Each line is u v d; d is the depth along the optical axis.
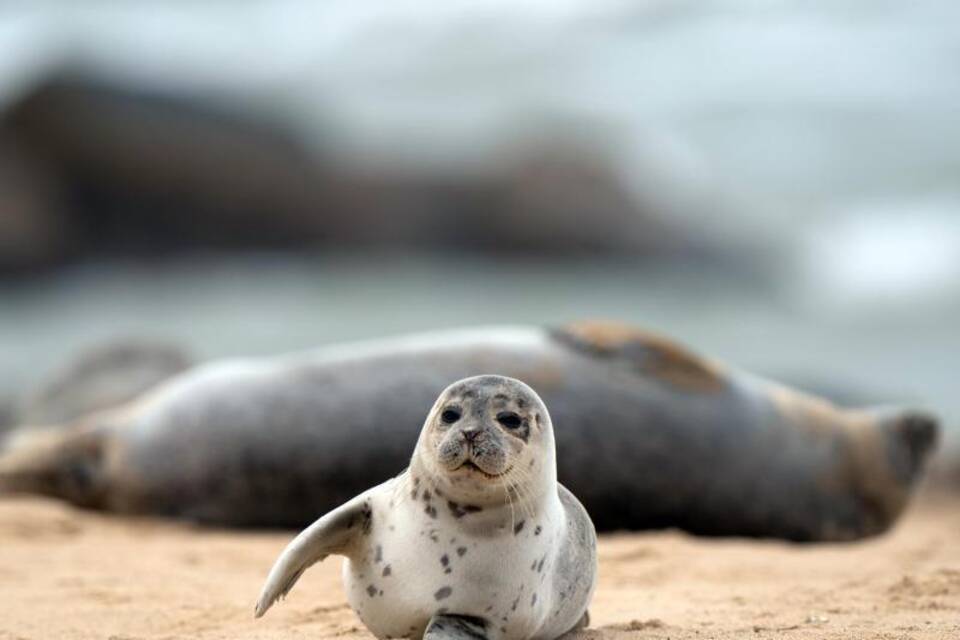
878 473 39.75
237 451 38.50
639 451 37.78
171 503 39.16
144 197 168.00
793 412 39.88
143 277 159.88
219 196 170.25
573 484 37.34
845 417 40.59
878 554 33.97
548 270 172.25
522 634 18.48
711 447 38.28
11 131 164.00
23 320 136.12
